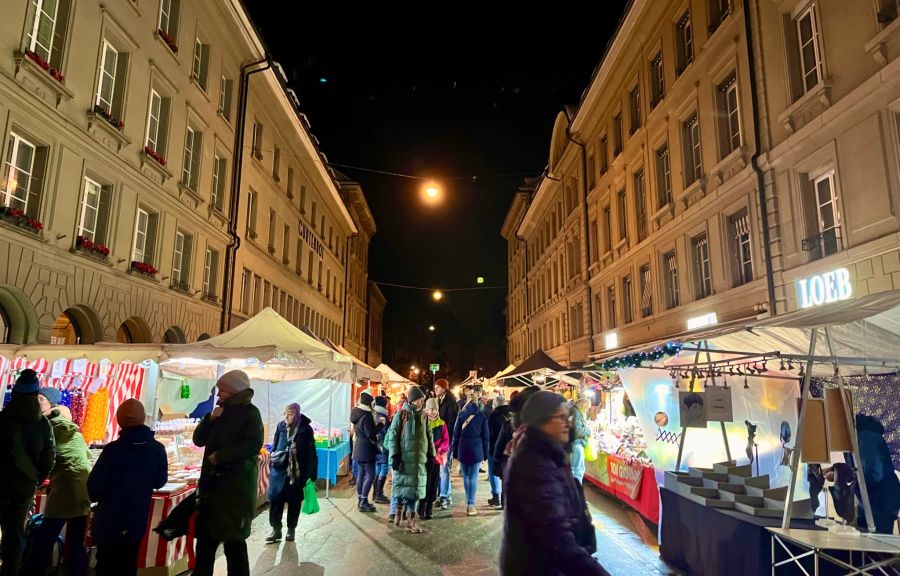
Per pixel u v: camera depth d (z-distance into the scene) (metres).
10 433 4.67
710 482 5.57
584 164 24.84
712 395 6.06
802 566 4.04
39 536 5.00
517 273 45.22
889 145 8.62
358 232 43.62
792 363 6.20
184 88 14.88
